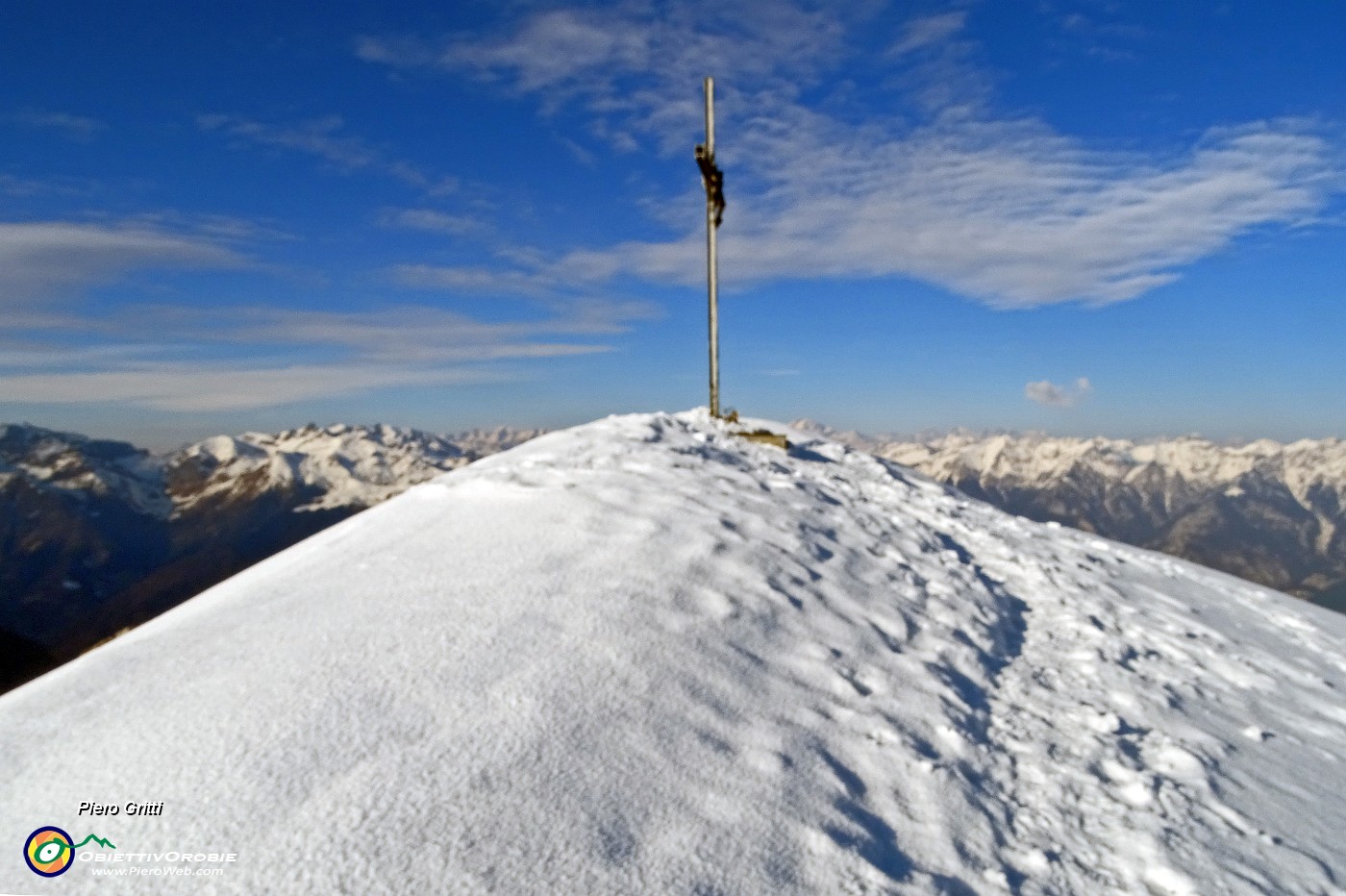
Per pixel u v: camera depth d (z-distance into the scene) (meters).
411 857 2.92
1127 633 6.98
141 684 4.37
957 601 6.75
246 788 3.31
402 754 3.53
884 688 4.86
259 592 5.84
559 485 7.86
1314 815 4.34
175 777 3.43
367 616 5.03
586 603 5.22
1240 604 9.51
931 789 3.87
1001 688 5.33
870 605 6.20
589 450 9.50
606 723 3.88
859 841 3.37
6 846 3.08
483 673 4.25
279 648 4.63
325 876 2.83
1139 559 10.88
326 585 5.70
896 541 8.17
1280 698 6.25
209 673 4.39
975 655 5.75
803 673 4.84
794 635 5.34
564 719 3.86
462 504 7.52
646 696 4.18
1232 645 7.38
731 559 6.38
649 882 2.93
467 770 3.42
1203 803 4.23
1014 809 3.91
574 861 2.98
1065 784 4.21
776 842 3.26
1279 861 3.79
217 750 3.60
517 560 5.98
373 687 4.10
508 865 2.92
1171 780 4.43
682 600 5.45
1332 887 3.63
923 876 3.25
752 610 5.52
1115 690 5.63
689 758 3.73
